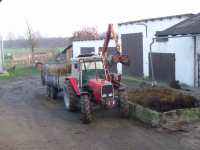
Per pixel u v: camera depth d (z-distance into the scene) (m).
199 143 9.95
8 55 64.44
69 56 44.28
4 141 10.91
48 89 19.22
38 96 20.00
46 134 11.53
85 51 37.62
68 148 9.97
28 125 12.87
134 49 27.77
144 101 13.80
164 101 13.41
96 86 12.95
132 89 17.38
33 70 39.03
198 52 19.45
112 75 14.31
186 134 10.82
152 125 11.88
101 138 10.81
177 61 21.73
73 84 13.95
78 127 12.24
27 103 17.77
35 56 55.19
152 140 10.37
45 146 10.25
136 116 13.02
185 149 9.47
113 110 14.50
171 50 22.34
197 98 14.78
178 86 19.39
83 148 9.91
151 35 25.12
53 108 16.02
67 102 15.09
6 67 46.56
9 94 21.36
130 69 28.61
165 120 11.62
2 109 16.30
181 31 18.75
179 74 21.62
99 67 14.29
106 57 14.79
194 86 19.92
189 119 11.88
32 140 10.91
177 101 13.40
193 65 20.09
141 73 26.95
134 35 27.56
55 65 18.64
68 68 16.77
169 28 21.22
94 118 13.39
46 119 13.73
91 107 13.20
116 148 9.78
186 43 20.61
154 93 15.29
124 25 29.02
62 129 12.08
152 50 24.84
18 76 33.38
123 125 12.21
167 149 9.51
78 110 15.02
